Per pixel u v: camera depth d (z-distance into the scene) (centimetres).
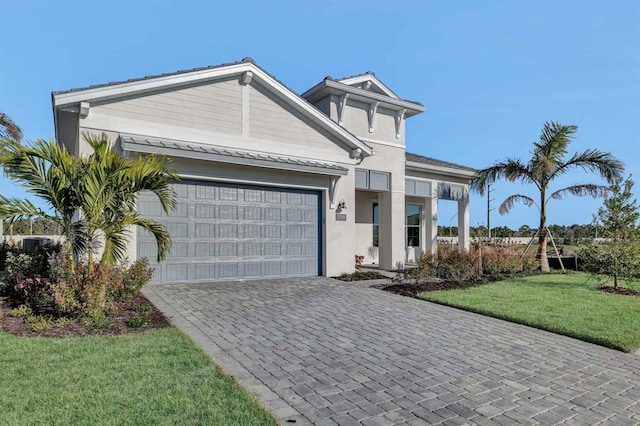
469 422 339
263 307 771
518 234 4159
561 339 608
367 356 507
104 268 654
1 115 1620
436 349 545
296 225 1197
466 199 1883
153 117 952
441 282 1117
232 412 333
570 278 1304
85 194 641
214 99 1038
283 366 462
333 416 341
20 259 853
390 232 1502
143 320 607
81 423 308
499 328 668
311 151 1205
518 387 420
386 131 1513
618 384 436
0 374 401
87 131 870
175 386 381
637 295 986
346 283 1106
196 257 1020
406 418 342
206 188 1041
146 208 948
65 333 552
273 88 1121
